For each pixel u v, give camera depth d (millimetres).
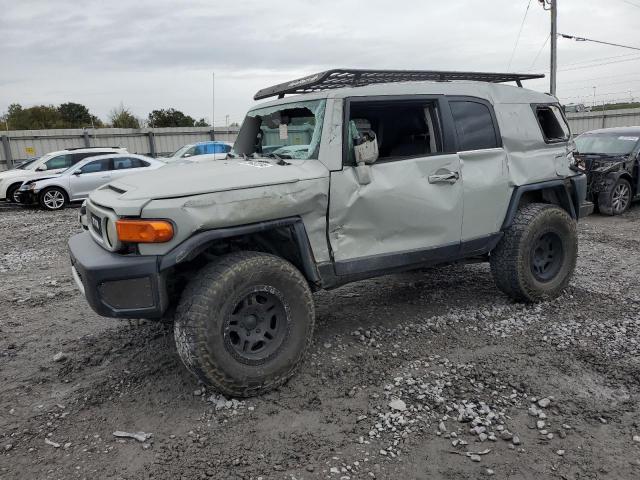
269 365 3398
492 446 2852
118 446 2949
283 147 4207
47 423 3211
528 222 4684
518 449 2814
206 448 2900
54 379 3822
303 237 3598
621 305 4891
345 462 2746
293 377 3660
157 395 3510
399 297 5320
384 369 3752
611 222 9719
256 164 3785
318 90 4773
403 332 4402
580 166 5430
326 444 2902
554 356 3863
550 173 4961
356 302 5223
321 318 4812
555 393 3355
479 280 5781
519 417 3109
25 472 2736
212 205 3230
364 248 3912
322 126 3781
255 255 3412
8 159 25516
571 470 2637
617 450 2777
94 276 3131
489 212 4527
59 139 27000
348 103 3840
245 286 3287
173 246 3166
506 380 3527
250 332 3418
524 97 4949
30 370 3996
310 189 3574
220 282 3193
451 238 4316
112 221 3184
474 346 4090
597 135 11727
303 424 3107
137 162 16016
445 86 4395
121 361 4082
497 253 4793
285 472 2672
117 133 28688
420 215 4086
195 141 31078
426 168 4109
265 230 3492
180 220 3141
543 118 5273
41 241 9711
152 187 3273
